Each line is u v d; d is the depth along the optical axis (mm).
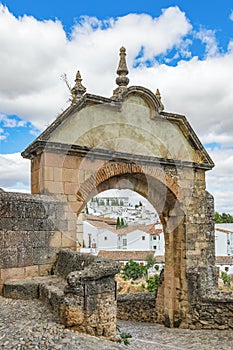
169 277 12641
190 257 12328
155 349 8711
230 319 11086
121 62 11539
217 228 49781
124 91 11055
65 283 7664
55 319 6195
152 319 13211
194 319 11805
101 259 6793
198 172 13000
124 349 5371
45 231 8898
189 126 12586
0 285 7840
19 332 5539
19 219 8312
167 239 12867
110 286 6430
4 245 7973
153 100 11703
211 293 11758
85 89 10781
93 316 6129
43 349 4977
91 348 5160
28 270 8430
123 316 13914
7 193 8297
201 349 9164
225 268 41656
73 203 9891
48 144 9562
